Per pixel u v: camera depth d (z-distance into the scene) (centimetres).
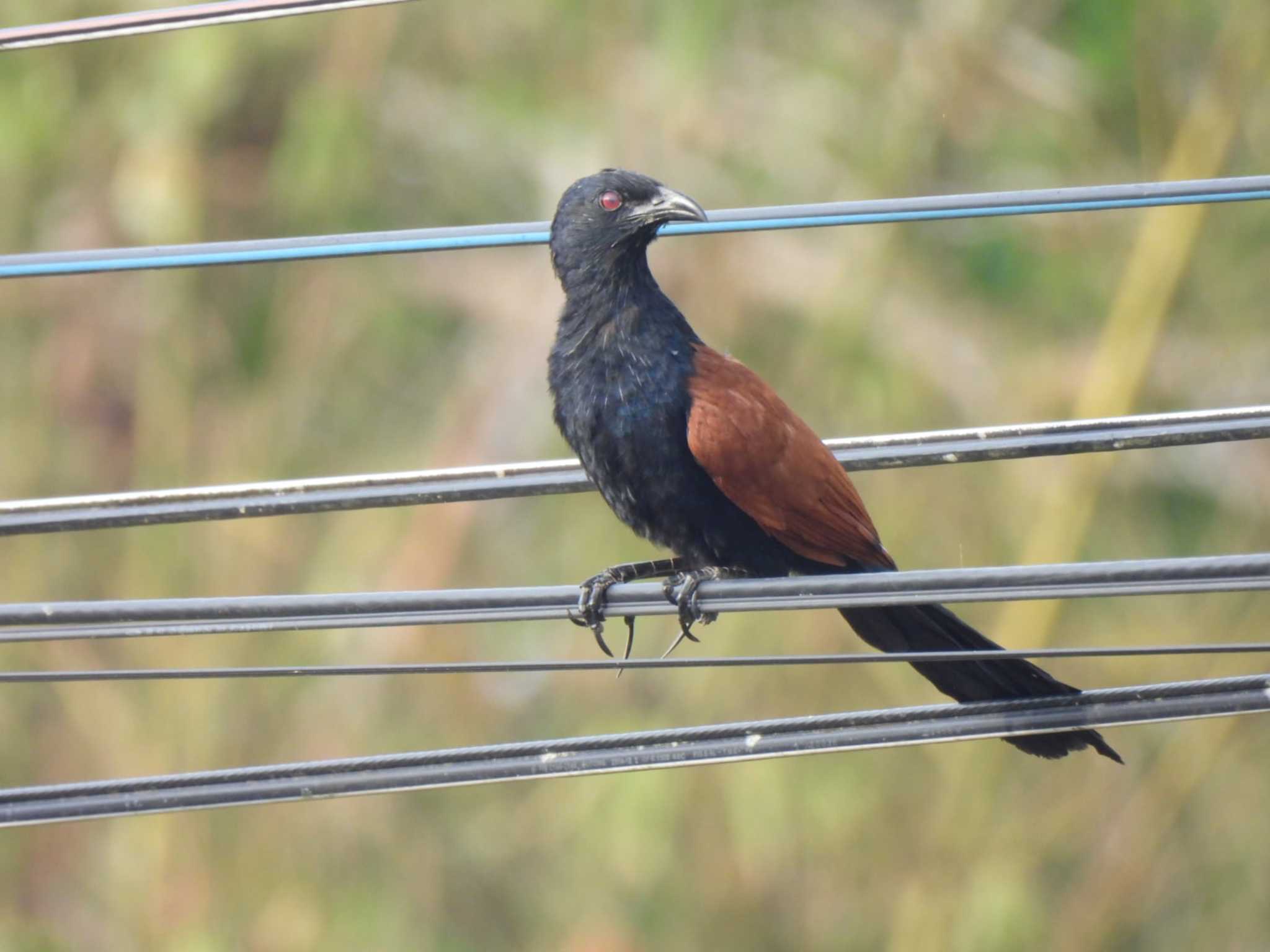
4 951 1455
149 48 1545
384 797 1452
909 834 1397
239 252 636
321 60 1562
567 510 1466
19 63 1531
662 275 1495
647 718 1386
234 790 623
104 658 1461
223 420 1583
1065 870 1491
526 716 1438
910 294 1502
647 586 607
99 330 1570
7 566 1477
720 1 1495
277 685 1452
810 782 1369
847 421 1430
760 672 1361
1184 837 1511
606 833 1355
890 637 650
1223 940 1491
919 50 1518
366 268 1620
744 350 1472
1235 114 1378
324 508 678
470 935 1441
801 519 677
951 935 1362
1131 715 604
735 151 1534
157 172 1523
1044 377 1488
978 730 611
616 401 683
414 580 1430
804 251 1495
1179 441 651
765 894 1378
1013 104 1557
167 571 1455
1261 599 1434
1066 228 1568
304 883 1427
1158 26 1501
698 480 684
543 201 1602
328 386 1597
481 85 1619
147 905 1417
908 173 1509
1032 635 1377
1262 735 1518
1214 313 1514
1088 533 1514
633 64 1572
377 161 1608
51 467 1565
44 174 1551
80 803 623
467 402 1549
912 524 1388
